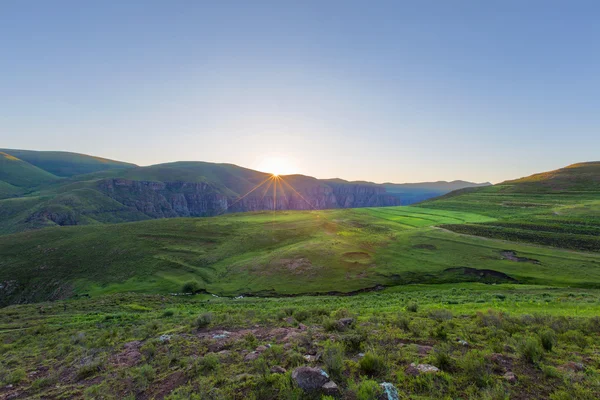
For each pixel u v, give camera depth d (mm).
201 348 12312
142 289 60312
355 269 58375
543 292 34531
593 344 10250
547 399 6668
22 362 14477
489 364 8453
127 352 13398
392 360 9023
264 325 15891
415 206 146625
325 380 7469
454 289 41719
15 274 72438
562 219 84500
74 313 34812
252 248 82688
